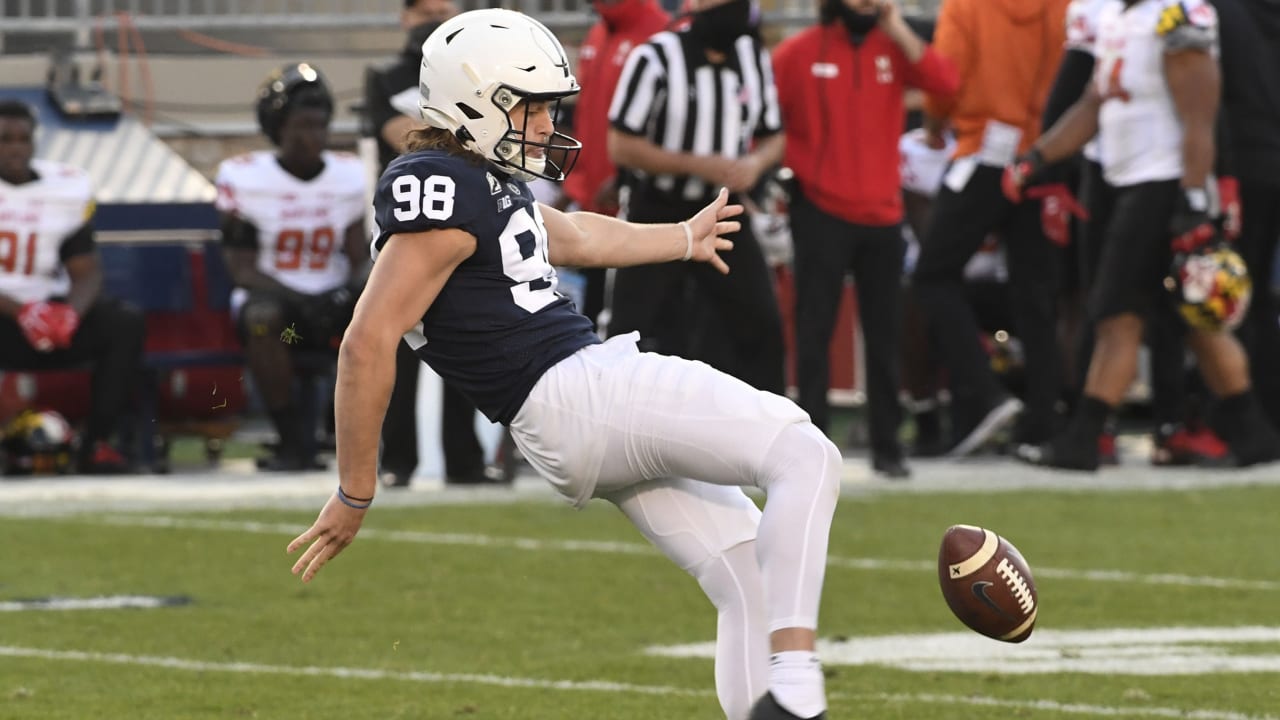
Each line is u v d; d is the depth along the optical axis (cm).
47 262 4284
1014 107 4144
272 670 2216
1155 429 4391
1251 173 4294
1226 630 2472
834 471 1570
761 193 4800
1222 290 3978
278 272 4378
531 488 4022
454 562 3017
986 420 4272
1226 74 4294
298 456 4472
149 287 4588
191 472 4500
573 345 1614
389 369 1559
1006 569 1609
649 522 1680
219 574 2914
